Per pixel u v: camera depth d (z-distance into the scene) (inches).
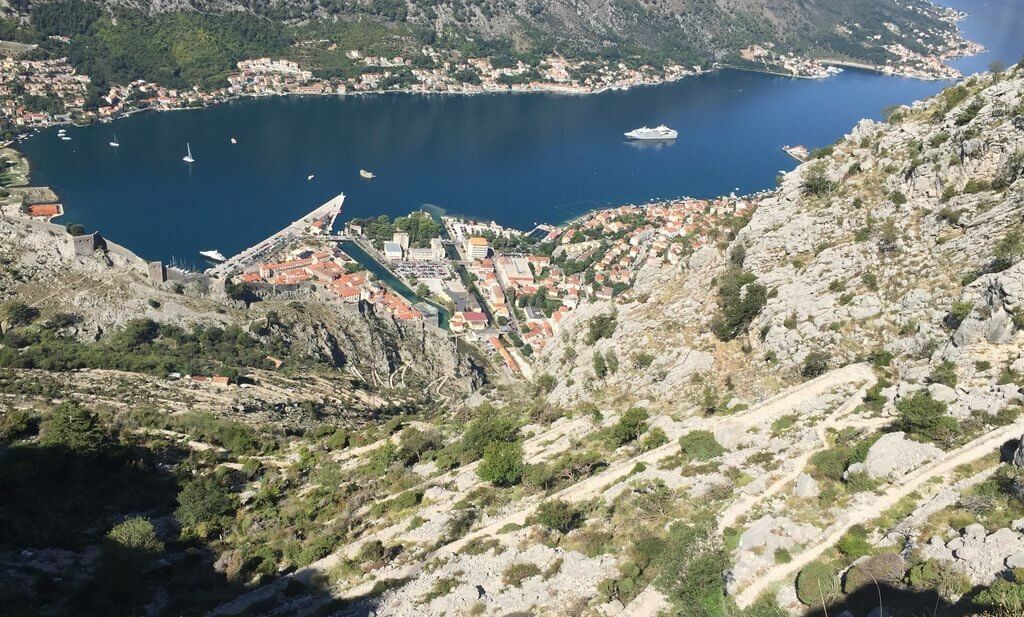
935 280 3496.6
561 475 3499.0
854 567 2277.3
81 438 3969.0
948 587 2087.8
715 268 4916.3
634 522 2903.5
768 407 3363.7
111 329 6560.0
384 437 4825.3
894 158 4313.5
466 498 3538.4
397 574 3004.4
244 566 3221.0
